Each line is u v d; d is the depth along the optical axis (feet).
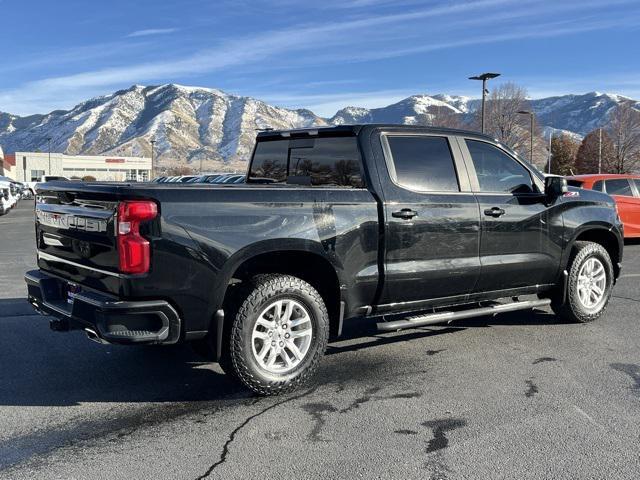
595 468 11.34
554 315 23.32
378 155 16.92
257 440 12.59
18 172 387.34
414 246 17.02
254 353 14.66
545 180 19.95
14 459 11.79
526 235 19.54
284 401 14.76
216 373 16.93
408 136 17.60
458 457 11.76
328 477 11.05
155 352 18.86
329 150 17.89
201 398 15.03
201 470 11.34
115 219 13.34
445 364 17.47
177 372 17.01
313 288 15.44
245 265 15.47
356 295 16.31
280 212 14.84
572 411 13.97
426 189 17.49
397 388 15.56
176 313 13.71
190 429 13.15
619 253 23.03
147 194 13.30
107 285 13.83
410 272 16.94
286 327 15.14
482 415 13.76
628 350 18.74
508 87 195.21
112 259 13.58
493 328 21.47
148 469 11.38
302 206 15.16
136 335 13.32
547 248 20.22
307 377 15.43
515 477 11.01
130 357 18.37
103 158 418.92
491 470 11.25
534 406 14.28
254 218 14.47
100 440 12.64
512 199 19.20
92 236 14.19
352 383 15.96
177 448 12.25
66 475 11.16
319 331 15.49
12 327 21.70
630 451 12.01
